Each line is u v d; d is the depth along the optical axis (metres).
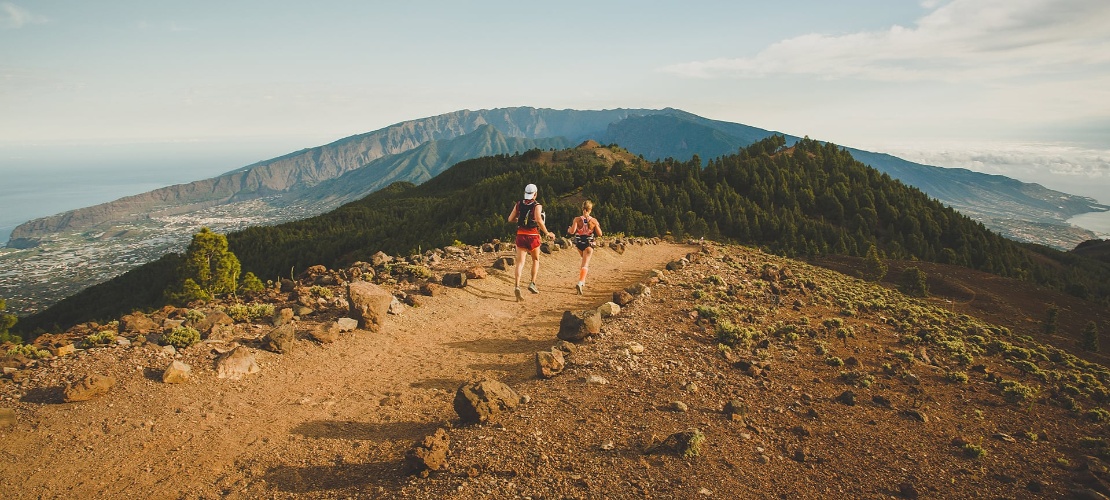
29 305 158.88
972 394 9.70
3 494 5.20
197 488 5.61
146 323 10.39
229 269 32.41
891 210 107.50
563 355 9.50
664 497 5.27
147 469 5.84
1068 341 30.14
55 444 6.04
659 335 11.06
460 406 6.96
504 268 17.83
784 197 110.81
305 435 6.87
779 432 7.09
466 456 5.95
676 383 8.46
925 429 7.73
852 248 75.19
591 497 5.21
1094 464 6.94
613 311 12.37
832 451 6.70
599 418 7.03
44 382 7.25
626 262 25.72
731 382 8.76
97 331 10.27
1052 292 54.19
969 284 50.44
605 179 115.44
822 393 8.74
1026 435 7.84
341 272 17.02
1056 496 6.04
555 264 21.12
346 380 8.72
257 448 6.47
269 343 9.18
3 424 6.25
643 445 6.33
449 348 10.67
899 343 12.89
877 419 7.91
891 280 49.09
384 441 6.78
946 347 12.90
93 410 6.77
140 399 7.15
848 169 136.00
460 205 121.31
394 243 95.75
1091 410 8.96
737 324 12.44
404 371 9.31
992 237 101.50
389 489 5.45
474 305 13.86
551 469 5.70
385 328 11.21
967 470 6.53
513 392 7.50
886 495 5.75
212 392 7.65
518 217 13.32
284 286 15.55
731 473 5.83
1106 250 177.75
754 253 42.41
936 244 98.81
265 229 145.50
